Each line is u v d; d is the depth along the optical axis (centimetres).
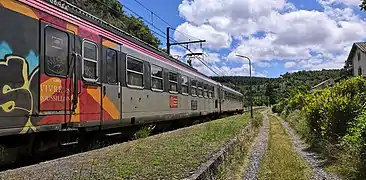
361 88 1303
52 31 780
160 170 609
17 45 679
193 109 2044
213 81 2756
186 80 1908
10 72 659
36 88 721
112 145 1006
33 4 731
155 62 1415
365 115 859
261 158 1277
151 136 1266
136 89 1210
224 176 793
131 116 1163
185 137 1141
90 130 930
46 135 802
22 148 746
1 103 638
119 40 1104
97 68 953
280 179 915
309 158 1254
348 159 899
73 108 836
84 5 2628
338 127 1195
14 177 535
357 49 3991
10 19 666
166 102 1543
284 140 1844
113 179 528
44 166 636
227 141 1093
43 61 745
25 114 690
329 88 1493
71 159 718
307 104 1808
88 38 918
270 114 5841
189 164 675
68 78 824
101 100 968
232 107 3712
